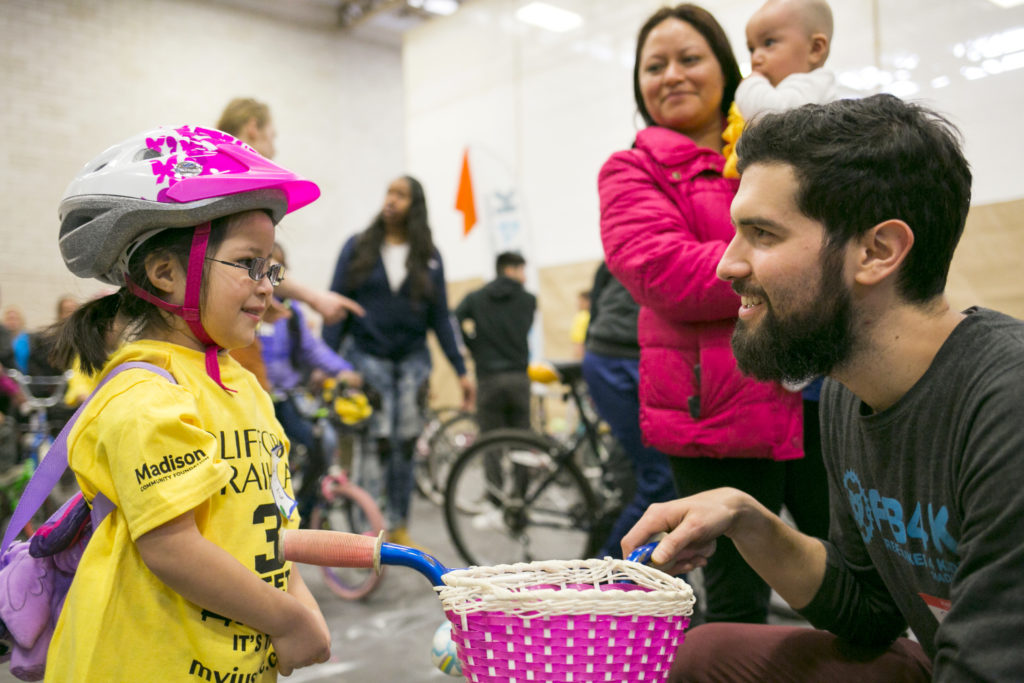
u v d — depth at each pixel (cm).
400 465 325
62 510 92
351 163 937
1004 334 75
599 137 631
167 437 81
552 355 657
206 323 91
